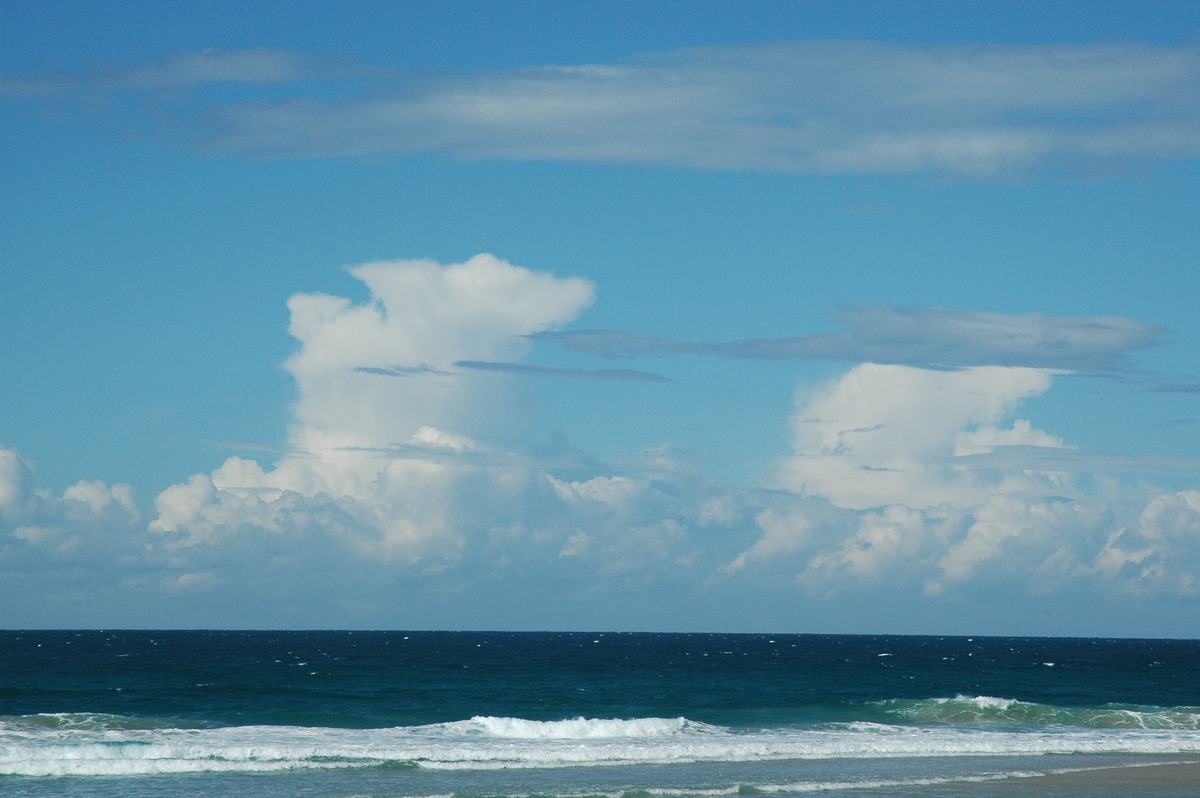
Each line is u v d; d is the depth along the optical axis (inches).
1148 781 1275.8
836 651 7322.8
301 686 2564.0
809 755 1457.9
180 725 1616.6
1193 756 1519.4
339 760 1321.4
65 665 3663.9
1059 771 1349.7
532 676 3186.5
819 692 2613.2
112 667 3531.0
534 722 1637.6
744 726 1771.7
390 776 1232.8
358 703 2094.0
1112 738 1674.5
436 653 5684.1
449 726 1642.5
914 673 3796.8
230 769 1256.8
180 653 5201.8
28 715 1635.1
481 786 1175.0
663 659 5088.6
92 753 1293.1
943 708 1988.2
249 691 2320.4
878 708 2033.7
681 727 1689.2
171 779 1189.7
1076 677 3597.4
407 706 2052.2
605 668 3882.9
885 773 1312.7
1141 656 6934.1
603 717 1907.0
